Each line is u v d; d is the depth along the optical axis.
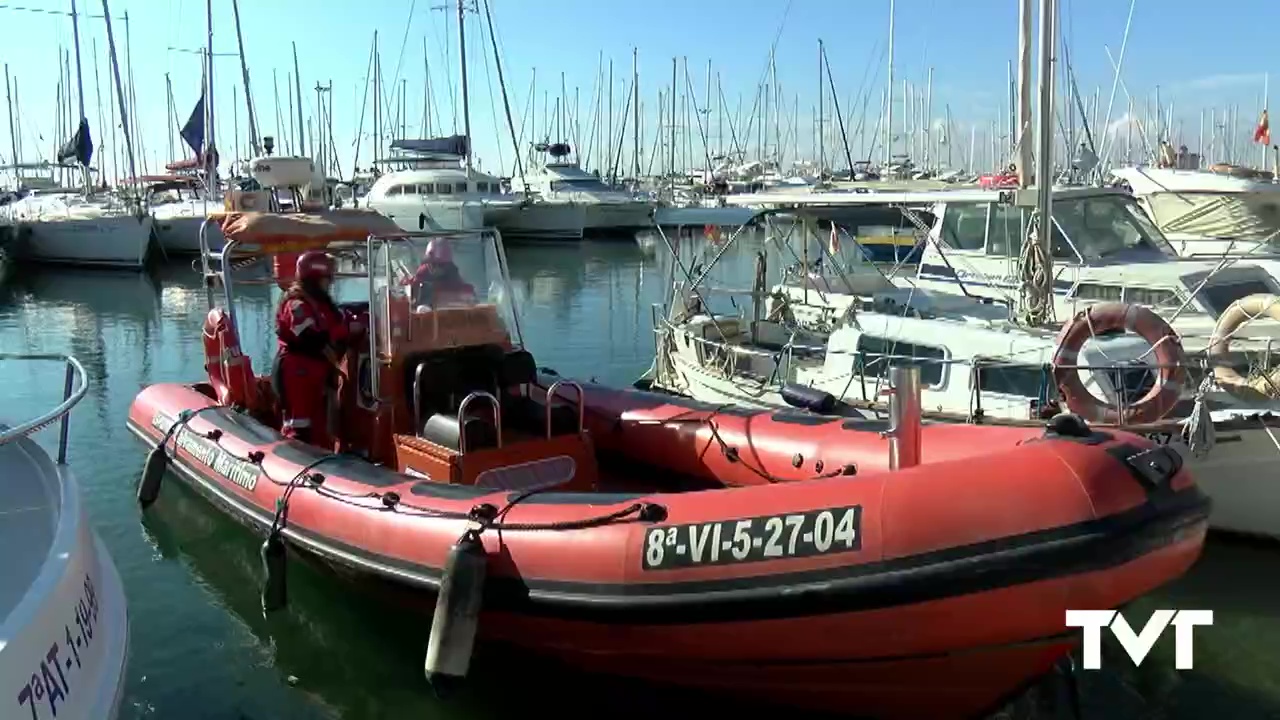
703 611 4.21
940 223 10.80
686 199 44.66
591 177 40.12
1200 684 5.23
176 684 5.32
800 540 4.09
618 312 19.62
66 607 3.28
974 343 7.53
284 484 6.02
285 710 5.08
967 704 4.28
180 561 6.89
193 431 7.33
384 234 6.32
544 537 4.67
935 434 5.60
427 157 34.94
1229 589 6.24
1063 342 6.89
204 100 29.34
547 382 7.49
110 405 11.44
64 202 30.53
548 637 4.74
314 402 6.82
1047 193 8.08
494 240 6.70
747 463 6.21
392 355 6.26
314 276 6.79
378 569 5.24
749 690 4.50
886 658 4.06
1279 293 8.81
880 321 8.17
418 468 5.95
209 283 8.30
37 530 3.83
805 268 10.75
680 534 4.34
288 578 6.50
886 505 3.99
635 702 4.91
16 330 17.53
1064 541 3.75
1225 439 6.44
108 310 19.97
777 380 8.79
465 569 4.65
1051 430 4.27
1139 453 4.03
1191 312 8.56
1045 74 7.96
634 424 6.93
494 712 5.00
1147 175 14.34
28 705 2.90
